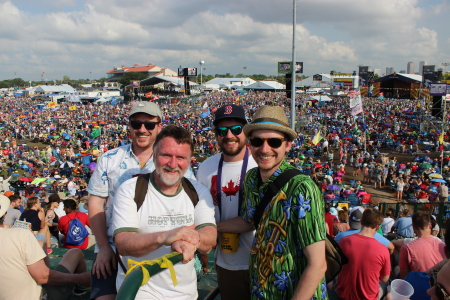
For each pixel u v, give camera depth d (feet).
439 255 13.43
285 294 7.34
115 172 9.82
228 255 9.84
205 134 121.49
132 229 7.45
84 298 11.21
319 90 278.46
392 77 253.44
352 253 12.84
